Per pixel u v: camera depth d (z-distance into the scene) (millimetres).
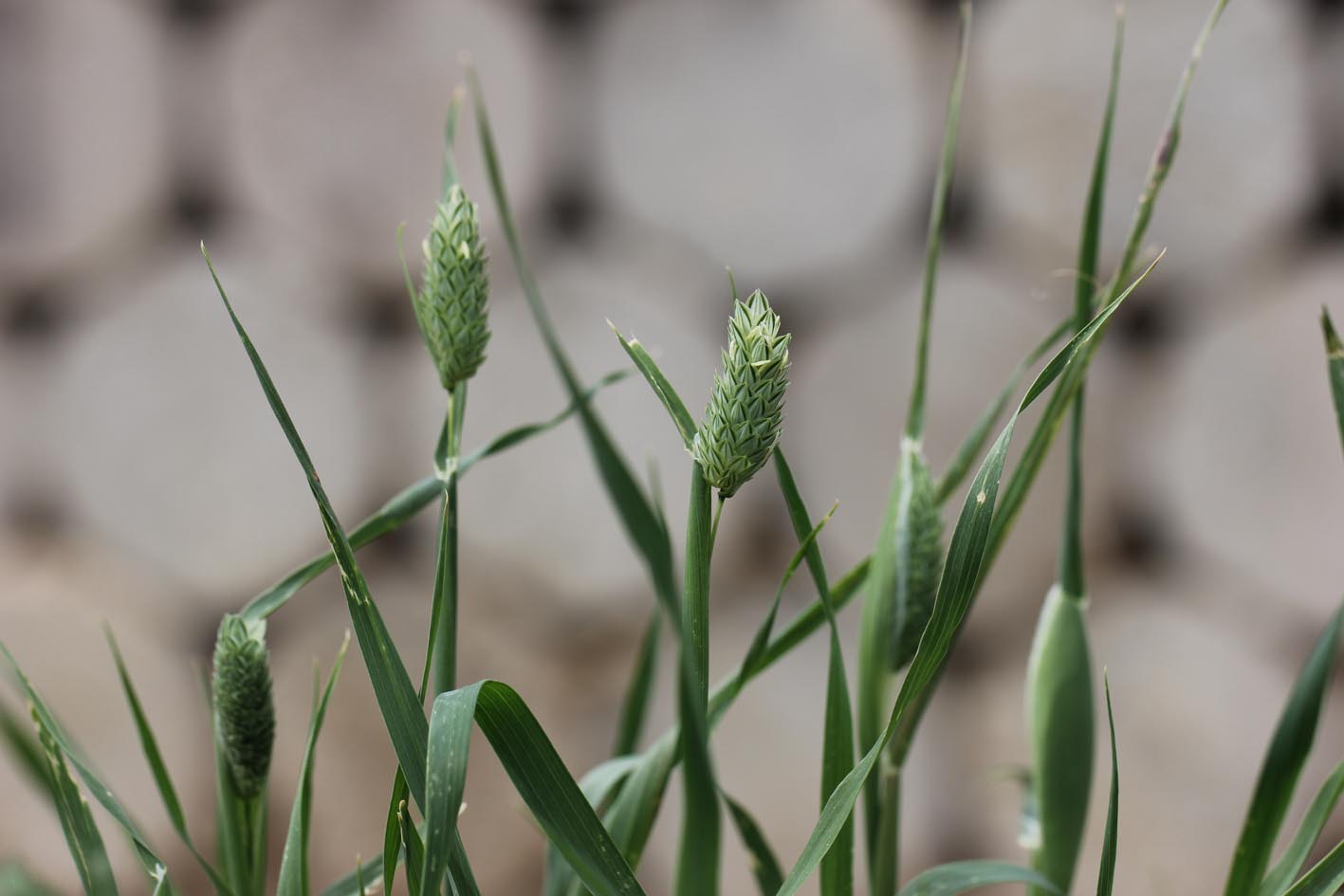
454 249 715
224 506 1611
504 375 1594
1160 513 1577
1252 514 1550
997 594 1579
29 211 1594
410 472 1611
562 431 1597
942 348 1569
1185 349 1571
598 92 1609
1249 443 1547
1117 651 1573
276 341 1605
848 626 1575
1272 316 1539
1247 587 1557
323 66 1592
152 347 1610
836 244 1594
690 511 696
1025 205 1569
